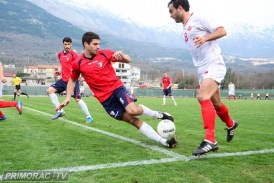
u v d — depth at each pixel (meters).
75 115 9.69
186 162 3.61
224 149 4.39
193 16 4.22
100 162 3.58
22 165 3.42
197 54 4.30
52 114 9.86
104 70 4.59
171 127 4.58
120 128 6.59
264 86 81.56
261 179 3.02
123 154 4.00
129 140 5.09
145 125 4.58
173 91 55.50
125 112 4.63
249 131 6.44
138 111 4.48
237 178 3.04
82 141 4.96
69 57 7.74
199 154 3.74
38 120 8.02
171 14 4.38
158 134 4.66
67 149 4.30
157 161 3.65
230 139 4.83
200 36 3.96
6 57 157.38
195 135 5.73
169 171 3.24
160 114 4.86
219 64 4.19
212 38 3.95
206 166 3.45
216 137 5.51
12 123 7.33
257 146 4.65
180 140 5.13
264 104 21.12
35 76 112.38
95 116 9.48
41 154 3.97
